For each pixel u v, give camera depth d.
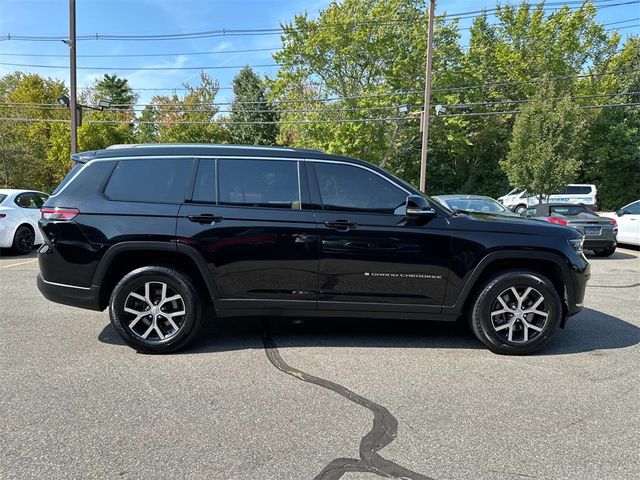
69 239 4.22
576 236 4.44
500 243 4.26
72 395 3.41
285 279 4.29
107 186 4.32
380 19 27.69
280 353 4.36
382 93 27.45
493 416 3.17
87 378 3.72
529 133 18.81
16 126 35.03
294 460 2.62
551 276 4.55
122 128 37.66
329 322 5.42
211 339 4.75
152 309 4.29
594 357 4.34
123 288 4.23
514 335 4.41
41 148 36.66
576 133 17.95
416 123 30.14
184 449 2.72
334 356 4.29
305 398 3.41
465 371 3.97
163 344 4.26
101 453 2.66
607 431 2.98
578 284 4.39
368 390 3.57
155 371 3.88
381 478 2.46
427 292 4.32
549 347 4.62
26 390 3.49
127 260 4.38
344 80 29.20
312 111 28.36
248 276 4.27
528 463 2.62
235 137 47.81
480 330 4.39
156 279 4.24
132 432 2.90
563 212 12.72
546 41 31.88
